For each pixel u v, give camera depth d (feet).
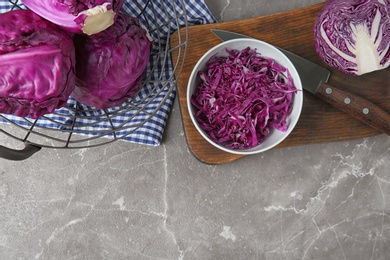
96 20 2.11
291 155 3.21
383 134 3.20
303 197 3.21
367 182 3.21
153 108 3.03
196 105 2.81
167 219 3.20
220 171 3.20
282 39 2.92
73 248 3.20
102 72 2.34
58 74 2.15
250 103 2.68
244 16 3.21
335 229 3.22
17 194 3.19
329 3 2.74
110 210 3.20
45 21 2.24
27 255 3.20
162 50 3.04
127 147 3.19
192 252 3.21
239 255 3.22
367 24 2.68
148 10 2.96
